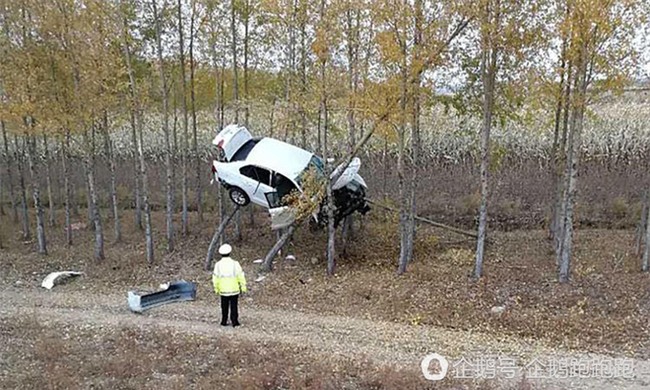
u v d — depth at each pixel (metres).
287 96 18.14
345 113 18.77
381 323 13.77
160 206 26.86
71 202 26.12
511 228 22.41
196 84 20.55
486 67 14.59
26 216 22.03
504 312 13.78
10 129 17.91
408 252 17.97
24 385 9.67
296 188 17.42
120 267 18.27
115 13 16.53
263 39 19.14
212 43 19.14
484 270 16.58
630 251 18.11
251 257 19.33
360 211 19.91
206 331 12.86
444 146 28.39
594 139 27.02
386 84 14.94
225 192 22.59
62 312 14.26
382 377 10.14
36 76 16.72
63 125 17.11
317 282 16.84
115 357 10.94
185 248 20.14
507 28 13.65
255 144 18.84
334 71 15.73
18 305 14.84
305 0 15.47
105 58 16.64
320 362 10.97
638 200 23.59
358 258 19.06
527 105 18.80
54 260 18.97
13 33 16.59
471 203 23.97
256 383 9.76
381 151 26.05
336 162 18.02
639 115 27.44
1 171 26.55
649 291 14.22
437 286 15.59
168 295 15.29
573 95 13.75
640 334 12.37
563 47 13.76
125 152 30.12
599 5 12.45
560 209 17.98
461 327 13.41
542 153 26.83
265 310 14.73
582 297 14.14
